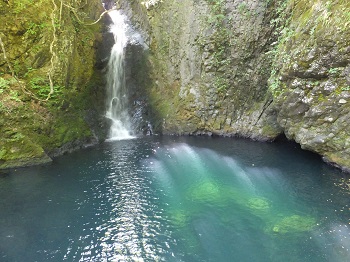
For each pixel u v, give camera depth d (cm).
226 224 623
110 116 1394
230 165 940
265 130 1177
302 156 999
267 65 1168
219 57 1234
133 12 1728
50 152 1028
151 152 1086
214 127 1274
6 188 798
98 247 557
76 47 1254
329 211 657
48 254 537
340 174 829
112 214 671
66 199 741
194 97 1293
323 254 521
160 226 623
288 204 695
